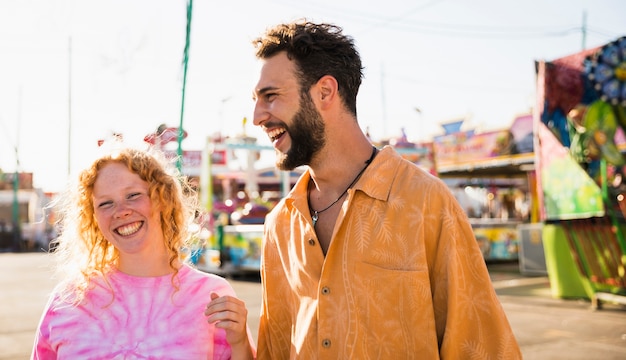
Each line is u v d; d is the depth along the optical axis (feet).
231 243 38.83
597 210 23.99
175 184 6.13
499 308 4.57
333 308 4.63
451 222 4.55
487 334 4.53
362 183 4.72
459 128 56.59
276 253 5.43
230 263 38.86
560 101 23.65
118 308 5.71
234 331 5.52
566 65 23.18
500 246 42.93
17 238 95.40
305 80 4.78
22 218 108.68
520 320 20.57
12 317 23.94
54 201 6.52
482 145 47.93
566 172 25.36
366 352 4.48
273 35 4.91
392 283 4.53
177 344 5.62
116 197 5.79
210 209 39.40
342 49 4.89
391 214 4.64
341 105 4.91
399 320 4.50
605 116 22.56
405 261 4.53
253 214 43.60
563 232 25.16
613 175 27.73
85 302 5.72
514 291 28.17
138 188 5.83
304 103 4.78
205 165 38.88
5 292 33.12
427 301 4.47
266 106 4.89
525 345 16.85
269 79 4.83
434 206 4.59
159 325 5.67
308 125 4.79
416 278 4.47
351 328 4.51
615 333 18.22
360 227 4.68
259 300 27.53
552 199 26.09
